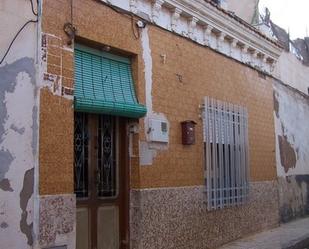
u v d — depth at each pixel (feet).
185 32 28.14
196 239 27.55
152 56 25.08
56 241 18.15
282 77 45.24
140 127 23.82
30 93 17.69
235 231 32.37
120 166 23.56
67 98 19.29
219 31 31.60
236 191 32.65
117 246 23.00
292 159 46.29
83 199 21.30
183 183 26.86
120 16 22.86
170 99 26.30
